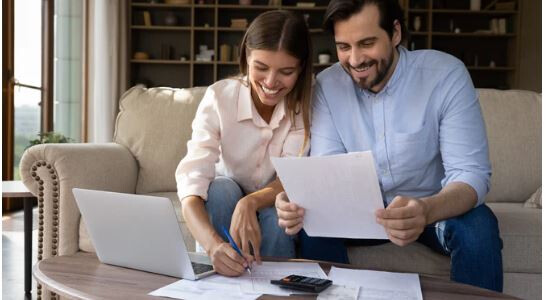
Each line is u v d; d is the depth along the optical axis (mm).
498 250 1430
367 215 1281
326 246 1597
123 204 1255
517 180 2379
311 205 1317
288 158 1260
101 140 5676
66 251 1963
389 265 1729
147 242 1258
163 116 2479
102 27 5684
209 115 1729
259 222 1625
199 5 6844
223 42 7152
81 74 5926
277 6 6922
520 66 6840
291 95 1699
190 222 1473
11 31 4863
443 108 1615
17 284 2590
